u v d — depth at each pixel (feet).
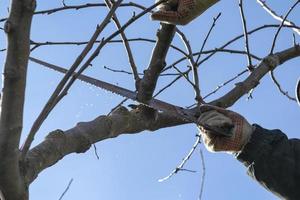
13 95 7.10
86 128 10.09
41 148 8.94
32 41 12.21
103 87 9.40
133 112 11.02
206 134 9.41
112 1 11.52
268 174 9.29
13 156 7.26
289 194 9.21
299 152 9.39
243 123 9.43
